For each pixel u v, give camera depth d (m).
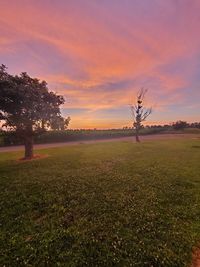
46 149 35.38
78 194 11.78
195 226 8.01
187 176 15.16
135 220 8.59
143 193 11.77
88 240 7.27
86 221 8.66
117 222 8.49
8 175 16.38
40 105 23.67
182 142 43.81
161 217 8.80
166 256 6.30
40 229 8.10
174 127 102.56
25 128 24.62
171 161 21.09
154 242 7.04
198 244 6.88
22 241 7.31
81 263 6.14
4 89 18.38
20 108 21.38
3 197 11.52
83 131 70.62
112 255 6.45
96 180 14.48
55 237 7.51
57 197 11.38
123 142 48.53
